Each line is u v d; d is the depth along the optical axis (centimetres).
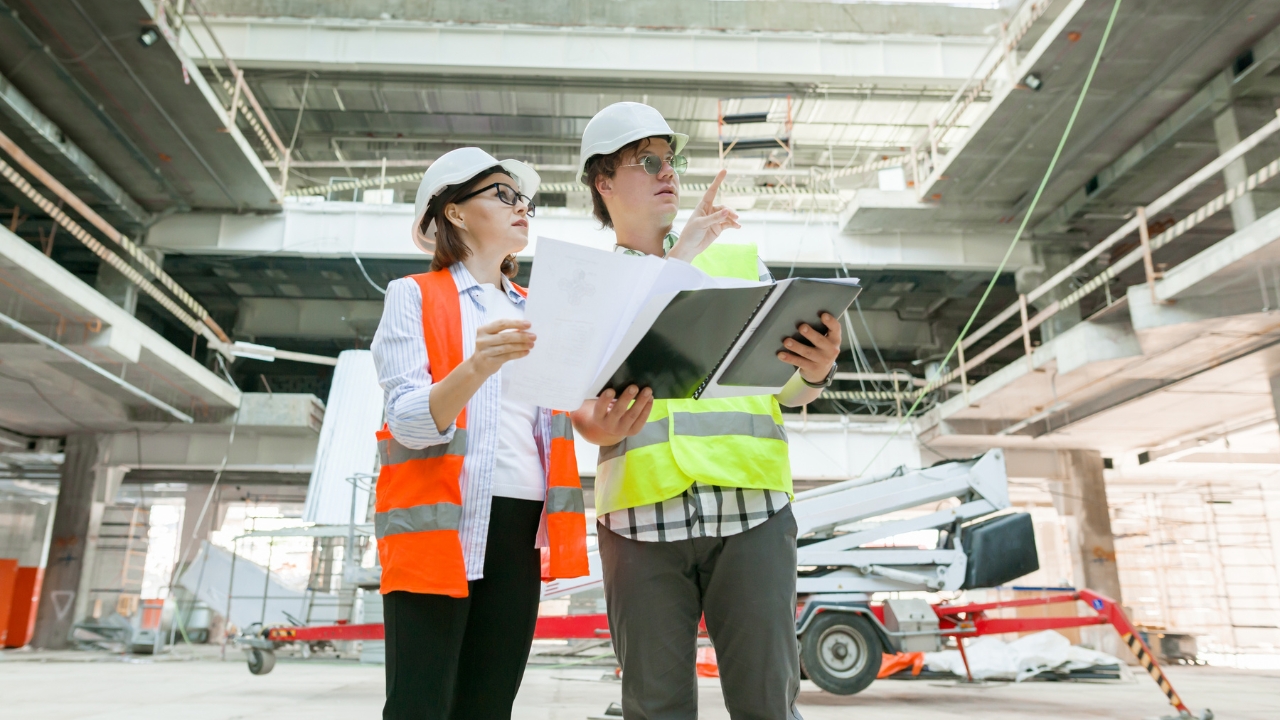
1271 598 1681
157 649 1259
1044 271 1246
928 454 1428
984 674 755
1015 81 951
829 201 1400
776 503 150
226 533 1862
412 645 128
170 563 1869
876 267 1246
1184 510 1808
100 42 892
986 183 1138
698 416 153
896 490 638
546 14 1264
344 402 1236
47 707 496
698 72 1243
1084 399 1239
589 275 114
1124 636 504
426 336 141
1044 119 1008
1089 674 787
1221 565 1662
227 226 1212
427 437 124
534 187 175
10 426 1405
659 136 167
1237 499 1769
